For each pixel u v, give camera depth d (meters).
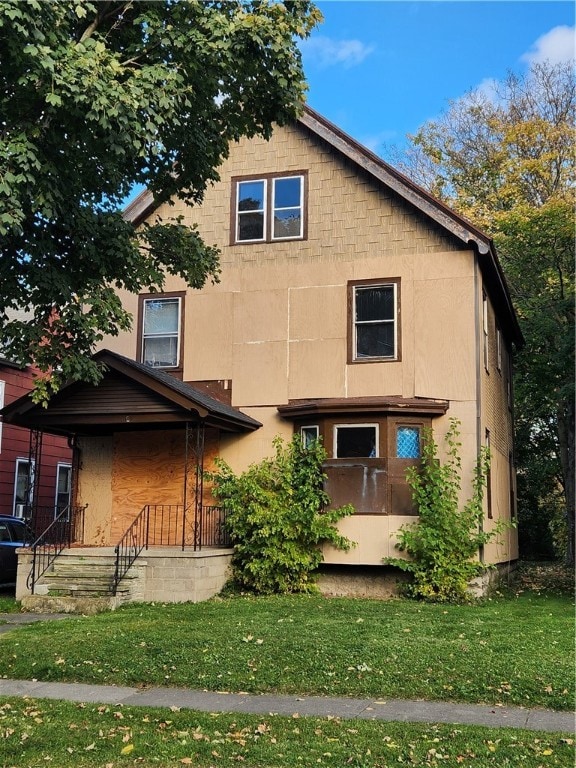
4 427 21.03
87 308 15.23
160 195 12.70
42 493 22.44
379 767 5.59
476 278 15.58
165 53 10.38
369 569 15.12
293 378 16.38
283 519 14.80
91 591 13.57
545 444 30.70
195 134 11.30
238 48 10.01
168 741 6.20
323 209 16.80
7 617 12.51
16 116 9.35
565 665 8.44
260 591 14.83
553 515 31.89
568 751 5.90
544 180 31.27
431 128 36.94
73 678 8.38
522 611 12.87
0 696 7.73
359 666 8.41
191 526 16.48
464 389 15.32
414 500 14.59
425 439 15.15
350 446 15.45
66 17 9.26
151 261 12.95
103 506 17.20
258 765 5.67
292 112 11.23
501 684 7.76
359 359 16.02
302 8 10.57
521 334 22.53
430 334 15.64
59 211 10.05
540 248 23.36
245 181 17.52
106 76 8.96
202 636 9.92
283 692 7.75
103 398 15.01
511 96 34.69
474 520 14.46
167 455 16.97
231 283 17.19
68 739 6.26
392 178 16.09
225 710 7.12
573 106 33.16
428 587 14.13
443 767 5.58
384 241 16.25
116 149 9.19
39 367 10.67
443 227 15.88
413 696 7.56
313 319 16.47
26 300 10.64
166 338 17.56
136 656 8.98
